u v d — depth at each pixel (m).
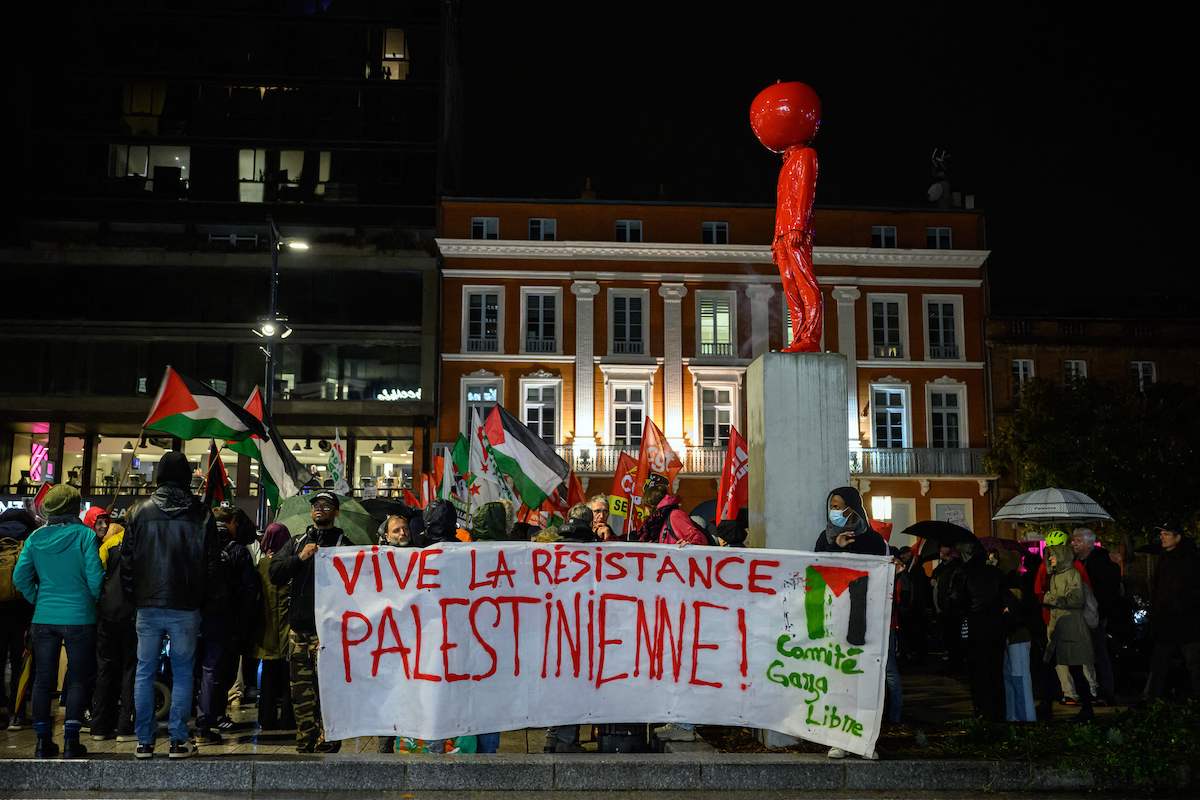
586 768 6.78
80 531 7.17
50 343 34.31
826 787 6.83
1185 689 11.02
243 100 37.28
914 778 6.89
